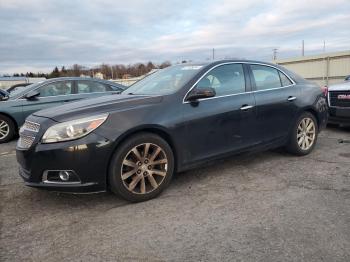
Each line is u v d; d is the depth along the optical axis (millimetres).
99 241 2945
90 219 3373
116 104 3754
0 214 3545
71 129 3398
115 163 3529
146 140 3703
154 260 2635
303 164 4977
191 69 4516
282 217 3273
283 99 5035
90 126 3439
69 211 3576
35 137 3508
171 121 3871
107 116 3541
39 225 3275
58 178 3477
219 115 4266
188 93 4113
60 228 3205
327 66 17891
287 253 2658
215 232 3033
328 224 3096
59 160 3377
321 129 5746
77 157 3373
